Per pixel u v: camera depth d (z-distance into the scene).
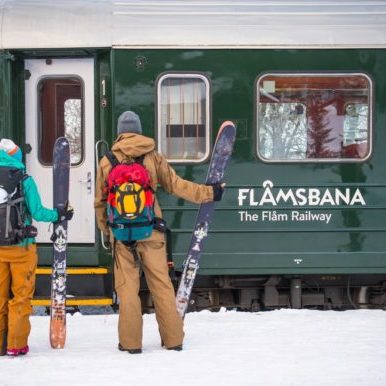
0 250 10.33
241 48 14.63
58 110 15.12
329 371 9.82
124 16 14.66
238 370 9.84
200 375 9.62
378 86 14.81
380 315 13.28
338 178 14.73
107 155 10.61
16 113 15.01
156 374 9.65
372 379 9.47
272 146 14.68
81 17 14.68
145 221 10.30
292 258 14.58
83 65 15.04
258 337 11.66
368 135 14.80
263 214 14.58
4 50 14.73
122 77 14.59
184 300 11.46
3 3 14.88
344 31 14.76
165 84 14.62
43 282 14.84
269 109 14.70
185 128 14.67
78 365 10.09
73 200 15.11
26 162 15.16
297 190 14.66
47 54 14.95
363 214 14.74
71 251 15.01
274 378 9.51
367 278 15.52
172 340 10.82
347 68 14.78
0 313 10.64
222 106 14.64
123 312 10.61
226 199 14.52
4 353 10.77
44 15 14.73
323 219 14.67
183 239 14.41
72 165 15.11
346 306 15.77
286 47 14.69
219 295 15.52
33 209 10.48
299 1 14.91
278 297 15.31
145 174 10.32
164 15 14.70
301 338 11.59
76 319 13.17
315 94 14.78
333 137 14.78
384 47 14.81
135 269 10.64
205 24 14.66
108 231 10.90
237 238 14.52
